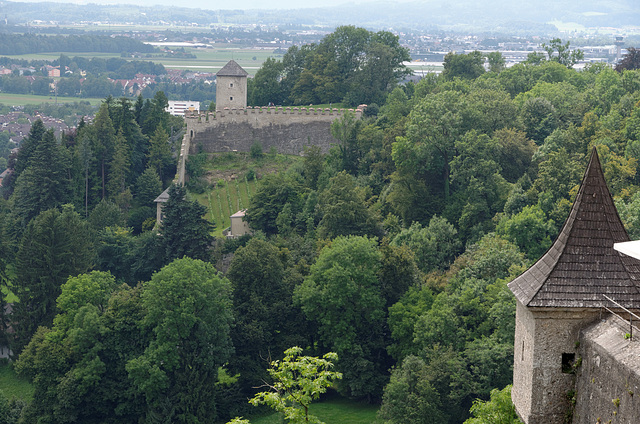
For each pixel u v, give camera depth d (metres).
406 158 157.12
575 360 39.97
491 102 171.12
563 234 41.94
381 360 122.19
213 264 161.62
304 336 126.25
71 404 114.56
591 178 41.88
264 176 198.12
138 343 120.31
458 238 141.75
